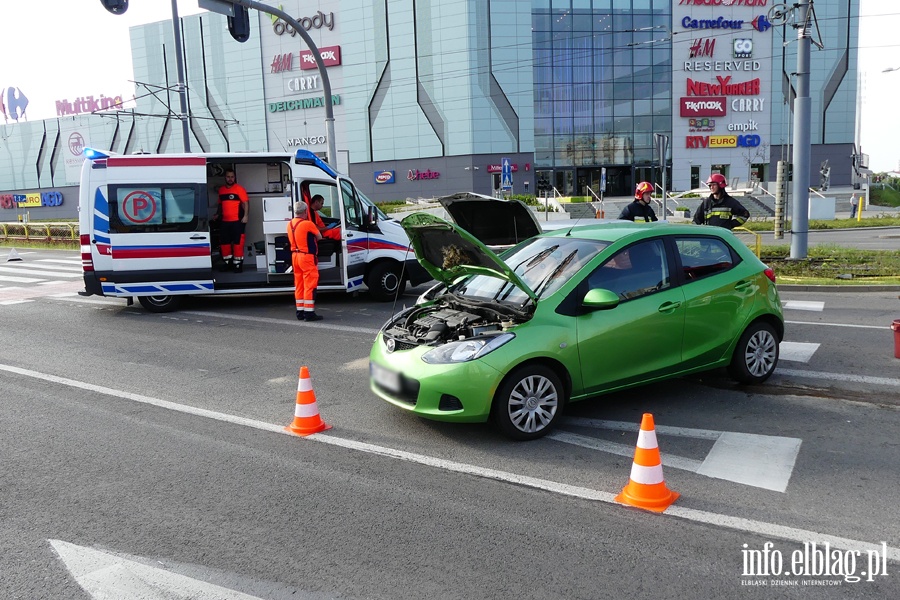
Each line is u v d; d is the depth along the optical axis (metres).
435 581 3.29
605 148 49.41
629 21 48.38
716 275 6.05
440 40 48.25
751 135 50.25
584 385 5.34
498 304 5.41
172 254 11.25
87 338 9.64
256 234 13.36
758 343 6.36
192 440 5.39
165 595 3.23
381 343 5.68
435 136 49.53
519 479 4.50
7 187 70.75
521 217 9.02
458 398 4.95
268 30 54.06
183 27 57.16
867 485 4.29
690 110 49.34
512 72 47.91
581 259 5.57
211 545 3.71
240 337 9.48
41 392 6.88
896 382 6.44
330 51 52.19
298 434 5.47
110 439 5.45
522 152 48.72
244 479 4.60
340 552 3.60
